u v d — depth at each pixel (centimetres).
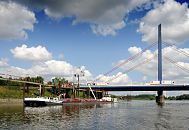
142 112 11181
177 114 10125
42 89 19538
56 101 16212
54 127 6175
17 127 6059
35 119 7738
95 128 6097
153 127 6325
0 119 7544
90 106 16288
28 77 19350
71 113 10131
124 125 6631
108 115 9462
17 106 14112
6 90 18125
